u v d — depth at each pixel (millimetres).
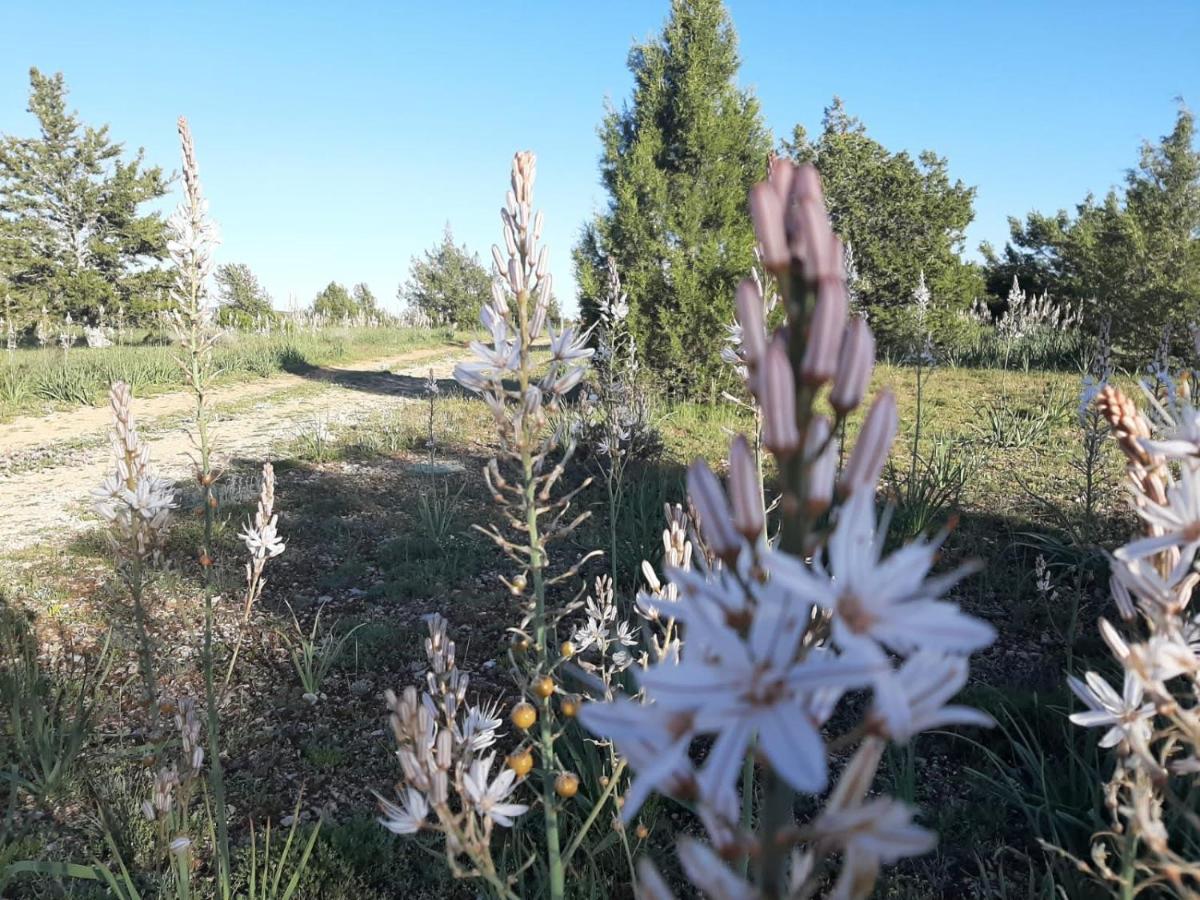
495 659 5117
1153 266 13805
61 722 4059
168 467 10141
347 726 4496
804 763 672
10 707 4418
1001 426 9500
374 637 5457
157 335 30094
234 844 3521
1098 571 5371
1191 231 14547
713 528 871
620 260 13164
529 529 2131
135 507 3176
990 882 3002
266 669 5145
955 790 3566
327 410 15039
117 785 3842
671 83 13367
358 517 8094
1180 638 1345
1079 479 7645
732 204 12867
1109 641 1420
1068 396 11422
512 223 2062
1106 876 1529
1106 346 6598
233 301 42312
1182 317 13023
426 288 48375
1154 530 1418
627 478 8203
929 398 11977
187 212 3201
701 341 12625
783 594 750
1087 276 14945
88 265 31000
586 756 3348
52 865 2713
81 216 30984
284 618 5883
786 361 796
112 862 3322
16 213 30594
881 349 17672
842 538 761
